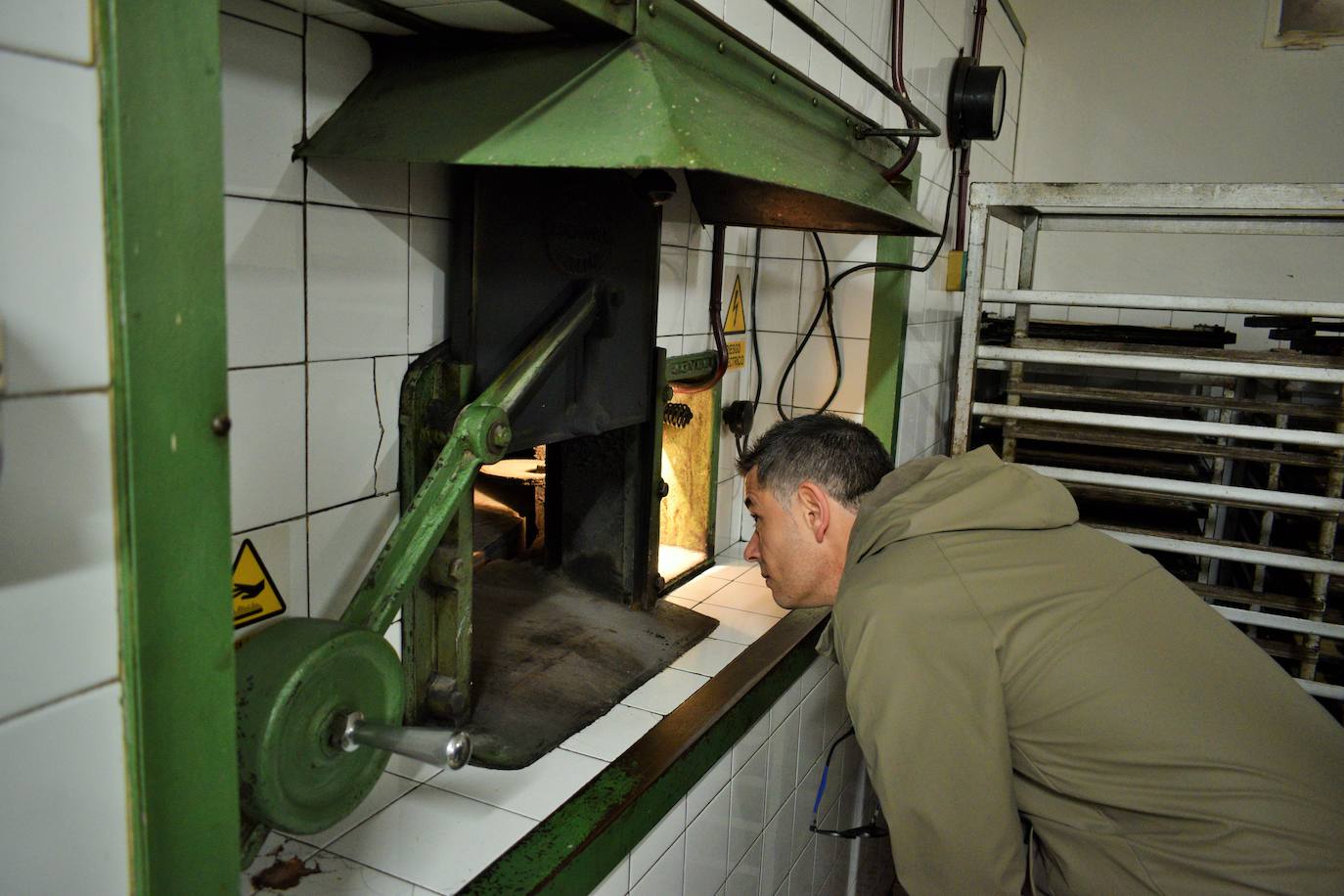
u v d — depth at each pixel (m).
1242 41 4.06
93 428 0.65
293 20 1.15
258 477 1.18
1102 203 2.43
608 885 1.33
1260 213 2.79
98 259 0.63
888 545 1.35
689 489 2.43
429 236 1.41
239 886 0.79
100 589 0.67
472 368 1.42
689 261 2.18
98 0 0.61
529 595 1.93
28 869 0.64
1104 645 1.23
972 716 1.20
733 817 1.75
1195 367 2.46
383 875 1.16
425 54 1.26
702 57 1.28
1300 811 1.14
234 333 1.13
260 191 1.14
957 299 3.41
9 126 0.58
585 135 1.04
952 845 1.21
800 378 2.72
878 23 2.56
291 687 0.91
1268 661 1.33
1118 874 1.25
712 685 1.73
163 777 0.71
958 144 3.19
